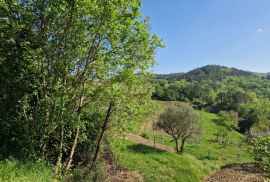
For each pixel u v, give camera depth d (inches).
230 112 4109.3
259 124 2923.2
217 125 3144.7
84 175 634.2
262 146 534.3
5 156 490.6
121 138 710.5
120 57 537.3
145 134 1684.3
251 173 1234.6
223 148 2036.2
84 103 592.1
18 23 502.6
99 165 676.1
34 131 507.2
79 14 490.3
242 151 1978.3
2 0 455.2
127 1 510.6
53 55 516.7
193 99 5433.1
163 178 880.3
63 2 453.7
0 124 524.1
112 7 483.2
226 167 1386.6
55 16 484.1
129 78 546.3
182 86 5984.3
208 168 1205.7
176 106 1525.6
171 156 1127.0
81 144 711.7
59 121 527.8
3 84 528.7
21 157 508.4
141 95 694.5
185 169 1023.0
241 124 3727.9
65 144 588.1
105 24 485.7
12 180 394.9
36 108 529.0
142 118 769.6
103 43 522.0
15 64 522.9
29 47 509.7
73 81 538.3
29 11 489.4
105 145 738.8
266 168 530.3
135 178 808.3
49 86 535.2
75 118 520.1
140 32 530.9
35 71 531.5
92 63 505.7
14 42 523.5
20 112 542.3
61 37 486.3
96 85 559.2
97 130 701.9
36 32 527.5
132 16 496.7
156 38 582.6
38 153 540.4
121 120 660.7
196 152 1663.4
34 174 461.1
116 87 517.7
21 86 532.1
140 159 981.2
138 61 584.7
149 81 711.1
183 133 1465.3
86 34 512.4
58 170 555.2
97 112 645.3
